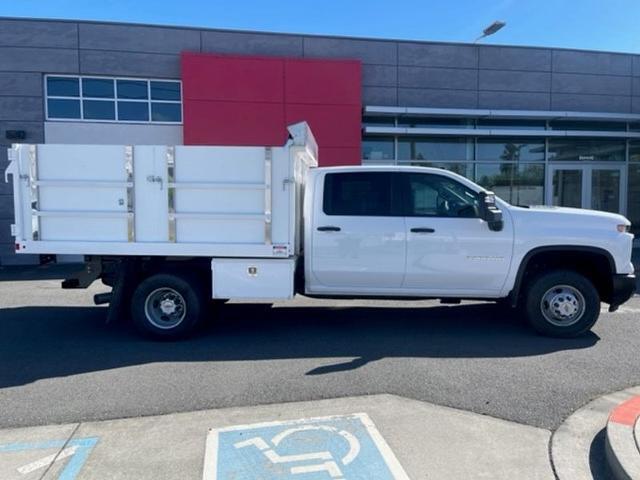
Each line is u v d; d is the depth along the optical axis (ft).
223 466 10.53
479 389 14.74
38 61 43.19
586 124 50.83
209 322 22.91
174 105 45.37
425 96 48.03
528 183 50.57
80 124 44.11
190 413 13.20
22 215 19.31
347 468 10.43
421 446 11.37
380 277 20.17
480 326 22.04
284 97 45.01
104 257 20.40
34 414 13.25
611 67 50.80
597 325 22.08
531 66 49.39
